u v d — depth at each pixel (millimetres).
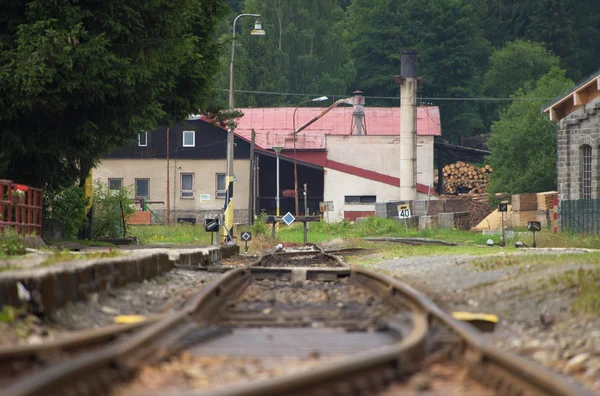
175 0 87562
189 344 25391
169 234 167500
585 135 136875
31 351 20516
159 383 19750
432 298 39469
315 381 17953
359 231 188375
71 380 17750
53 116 86125
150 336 23719
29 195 82000
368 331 29172
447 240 135625
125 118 85688
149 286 44844
